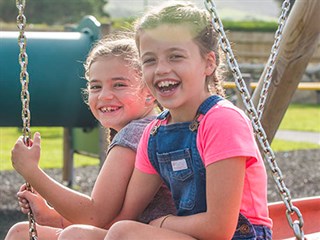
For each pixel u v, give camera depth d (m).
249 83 6.35
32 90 6.29
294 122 13.69
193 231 2.41
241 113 2.43
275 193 7.23
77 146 7.44
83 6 27.31
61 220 2.87
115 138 2.82
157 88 2.47
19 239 2.82
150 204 2.76
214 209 2.36
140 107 2.92
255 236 2.46
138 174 2.65
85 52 6.43
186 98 2.45
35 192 2.88
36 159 2.63
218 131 2.36
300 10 3.89
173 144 2.49
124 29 3.16
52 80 6.32
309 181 8.03
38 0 26.66
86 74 3.08
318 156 9.83
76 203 2.70
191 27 2.46
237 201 2.35
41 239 2.80
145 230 2.41
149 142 2.58
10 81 6.21
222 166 2.34
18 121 6.39
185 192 2.48
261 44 19.62
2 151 9.98
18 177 8.15
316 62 18.02
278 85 3.99
